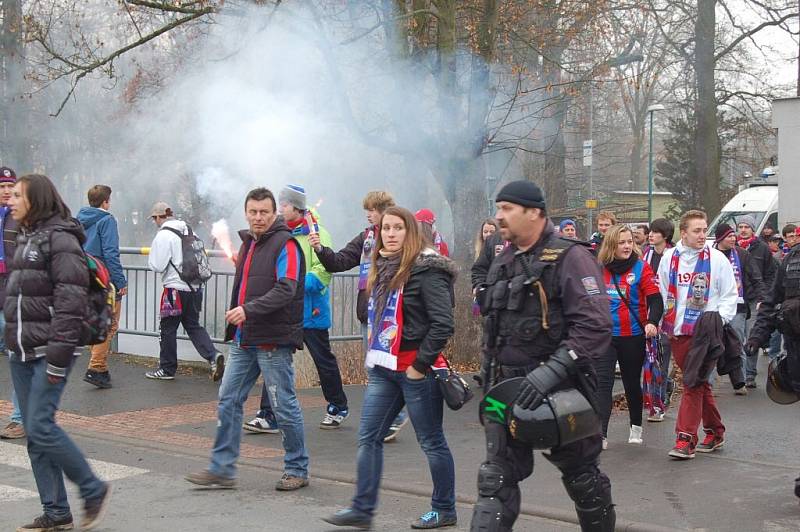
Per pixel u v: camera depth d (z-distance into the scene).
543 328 4.14
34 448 5.08
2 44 17.48
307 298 7.73
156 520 5.41
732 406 9.66
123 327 11.61
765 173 24.30
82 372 10.30
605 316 4.06
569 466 4.26
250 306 5.82
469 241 13.68
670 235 9.75
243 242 6.11
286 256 5.92
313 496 5.95
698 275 7.10
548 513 5.53
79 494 5.13
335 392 7.95
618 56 15.67
